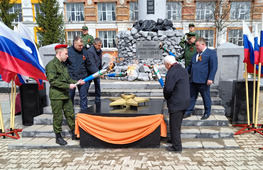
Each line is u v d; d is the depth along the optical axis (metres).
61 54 3.74
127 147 3.83
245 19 19.03
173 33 8.94
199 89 4.34
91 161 3.37
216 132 4.07
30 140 4.17
